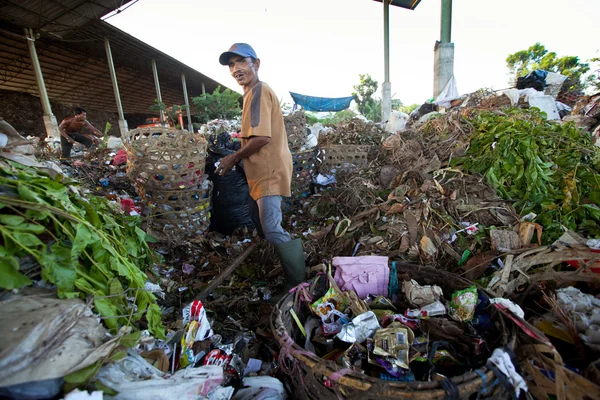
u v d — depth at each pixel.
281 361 1.28
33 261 1.02
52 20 9.16
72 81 14.39
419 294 1.58
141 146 2.56
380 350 1.25
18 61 11.34
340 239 2.58
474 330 1.37
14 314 0.84
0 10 8.16
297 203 3.54
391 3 12.80
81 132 5.30
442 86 9.16
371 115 22.77
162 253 2.55
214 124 4.74
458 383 0.97
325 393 1.10
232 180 2.92
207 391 0.99
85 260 1.18
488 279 1.84
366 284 1.76
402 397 0.96
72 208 1.22
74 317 0.90
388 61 11.20
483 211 2.30
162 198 2.53
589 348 1.23
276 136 2.02
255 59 2.04
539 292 1.67
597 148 2.62
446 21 9.02
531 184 2.29
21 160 1.34
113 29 10.26
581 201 2.14
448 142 3.16
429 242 2.19
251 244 2.62
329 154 3.65
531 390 1.11
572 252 1.65
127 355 1.06
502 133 2.66
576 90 6.07
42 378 0.75
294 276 2.10
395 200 2.66
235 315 2.06
